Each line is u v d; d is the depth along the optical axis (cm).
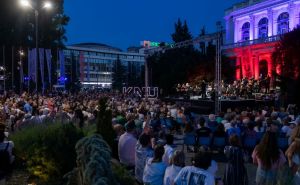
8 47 5297
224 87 3931
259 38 5206
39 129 903
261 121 1330
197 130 1284
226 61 5031
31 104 2328
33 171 822
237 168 670
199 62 4934
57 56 5984
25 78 5719
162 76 5366
